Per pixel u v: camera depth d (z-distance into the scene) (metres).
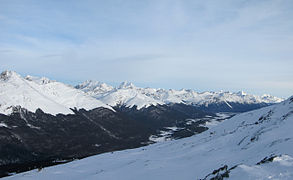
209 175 37.56
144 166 65.88
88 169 83.62
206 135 110.75
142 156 93.88
